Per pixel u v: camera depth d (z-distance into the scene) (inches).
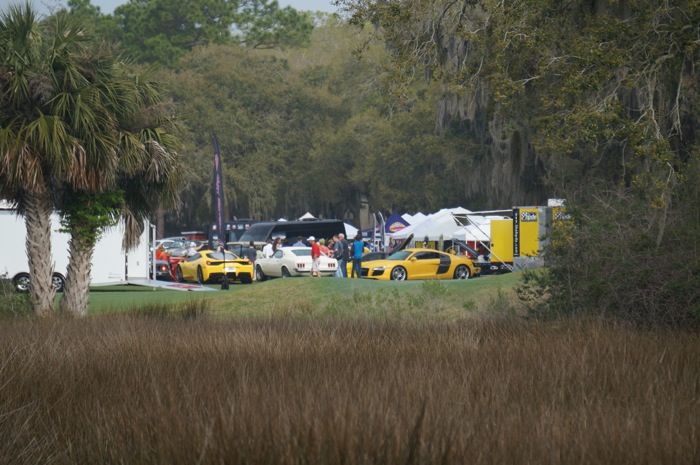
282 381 959.0
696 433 698.2
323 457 609.0
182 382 912.3
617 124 2317.9
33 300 2645.2
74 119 2486.5
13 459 709.9
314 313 2534.5
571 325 1696.6
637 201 2082.9
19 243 4055.1
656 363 1131.9
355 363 1162.0
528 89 3110.2
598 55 2219.5
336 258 4899.1
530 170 5182.1
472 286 2768.2
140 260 4205.2
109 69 2608.3
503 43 2480.3
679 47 2234.3
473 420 722.2
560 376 1002.7
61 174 2512.3
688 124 2815.0
